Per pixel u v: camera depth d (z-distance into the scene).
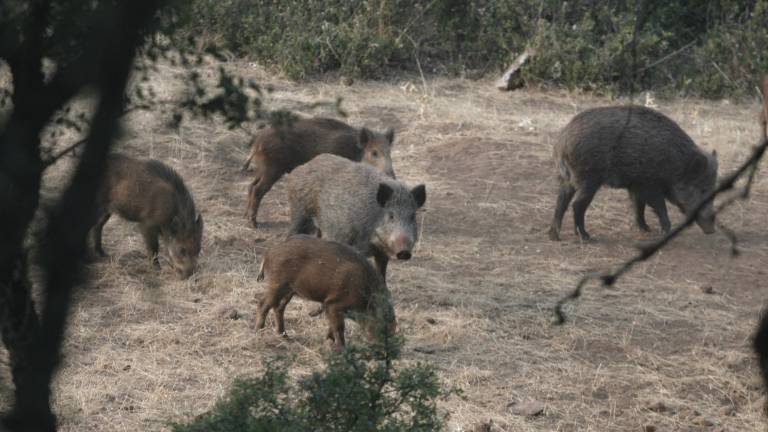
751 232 38.75
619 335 28.22
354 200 28.62
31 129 9.70
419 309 29.05
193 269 29.97
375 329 16.36
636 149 35.88
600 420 23.36
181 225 29.58
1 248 9.65
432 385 15.56
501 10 61.47
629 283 32.47
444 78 59.47
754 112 57.69
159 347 25.30
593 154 35.88
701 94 61.16
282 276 25.62
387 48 58.34
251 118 12.86
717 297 31.64
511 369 25.70
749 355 26.83
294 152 36.09
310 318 27.78
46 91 9.70
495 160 44.81
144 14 7.90
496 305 29.67
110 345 25.12
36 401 9.98
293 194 30.56
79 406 21.67
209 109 12.66
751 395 24.81
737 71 61.62
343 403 14.84
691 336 28.50
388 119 49.75
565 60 59.31
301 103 50.34
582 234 36.75
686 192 36.94
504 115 52.56
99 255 31.05
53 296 8.66
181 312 27.62
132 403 22.23
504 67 60.53
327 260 25.06
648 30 59.66
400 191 28.25
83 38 9.08
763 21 63.31
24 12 9.77
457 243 35.44
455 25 59.16
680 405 24.14
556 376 25.41
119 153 31.33
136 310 27.38
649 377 25.52
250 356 25.20
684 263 34.88
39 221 9.68
